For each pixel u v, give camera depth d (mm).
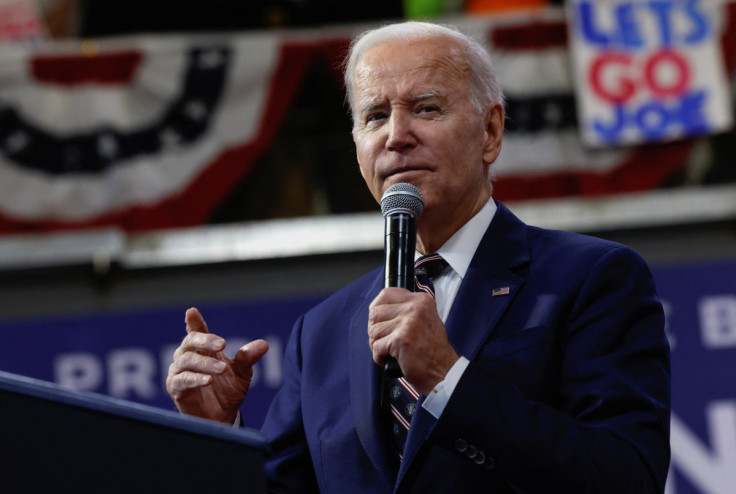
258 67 14516
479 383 4328
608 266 4875
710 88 14391
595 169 14320
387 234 4773
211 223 14305
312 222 14383
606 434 4375
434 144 5027
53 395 3359
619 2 14508
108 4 15523
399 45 5227
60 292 13938
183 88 14430
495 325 4816
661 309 4891
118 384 12758
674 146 14367
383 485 4723
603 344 4672
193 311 5242
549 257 5047
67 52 14281
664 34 14484
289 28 15422
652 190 14289
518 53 14430
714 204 14188
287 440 5395
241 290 14039
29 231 14016
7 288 13961
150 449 3424
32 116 14125
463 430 4285
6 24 14758
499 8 15125
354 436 4922
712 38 14484
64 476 3316
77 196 14141
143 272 14117
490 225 5262
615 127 14328
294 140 14555
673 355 12586
